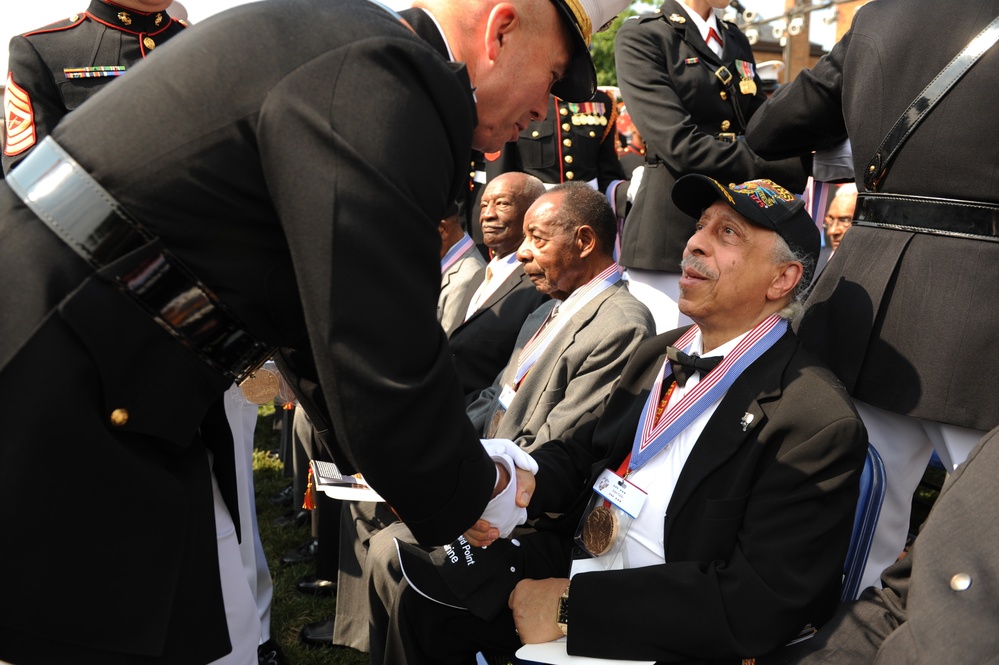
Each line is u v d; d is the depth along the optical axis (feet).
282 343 4.25
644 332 8.07
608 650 5.80
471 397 10.65
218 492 4.67
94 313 3.72
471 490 4.23
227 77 3.76
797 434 5.79
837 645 5.51
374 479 3.94
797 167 9.21
